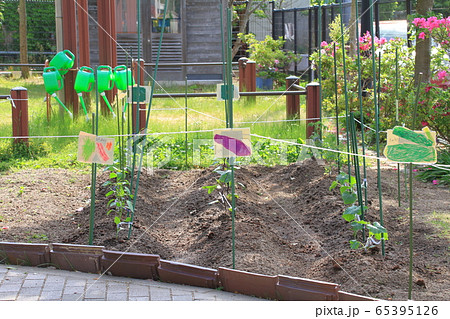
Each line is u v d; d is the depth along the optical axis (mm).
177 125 10070
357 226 4395
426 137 3539
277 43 18656
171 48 20172
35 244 4469
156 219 5586
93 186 4641
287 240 5094
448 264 4406
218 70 20500
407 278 4059
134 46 19922
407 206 5902
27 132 8391
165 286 4113
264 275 3891
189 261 4516
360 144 8617
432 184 6859
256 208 5797
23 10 21109
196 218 5527
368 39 9898
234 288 4004
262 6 22812
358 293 3863
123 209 5391
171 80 20312
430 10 9477
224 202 5637
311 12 17672
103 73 10430
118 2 19719
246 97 13250
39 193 6355
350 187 4602
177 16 20078
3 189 6465
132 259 4266
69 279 4207
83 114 11250
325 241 4969
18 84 18766
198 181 6770
